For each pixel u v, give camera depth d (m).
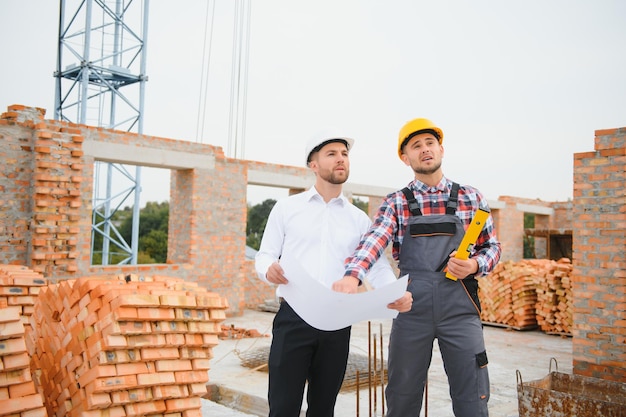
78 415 3.06
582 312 6.06
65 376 3.22
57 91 14.30
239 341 8.39
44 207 8.13
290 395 2.59
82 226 8.71
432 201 2.91
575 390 4.54
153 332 3.14
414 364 2.82
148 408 3.19
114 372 3.03
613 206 5.88
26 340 3.73
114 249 32.16
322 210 2.79
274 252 2.77
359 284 2.55
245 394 5.44
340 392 5.49
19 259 8.04
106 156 9.16
